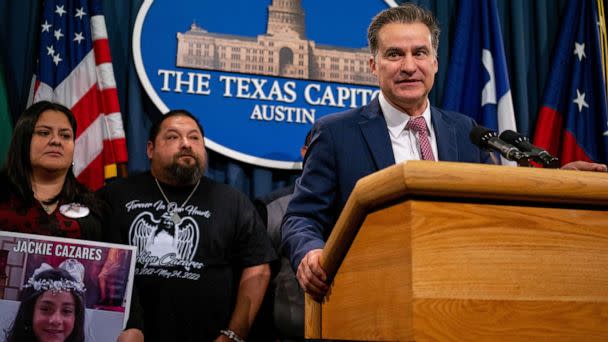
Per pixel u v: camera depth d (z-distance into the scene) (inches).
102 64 120.4
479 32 137.8
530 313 36.2
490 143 56.5
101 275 75.7
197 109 122.6
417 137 70.1
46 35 120.7
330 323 46.8
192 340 92.7
